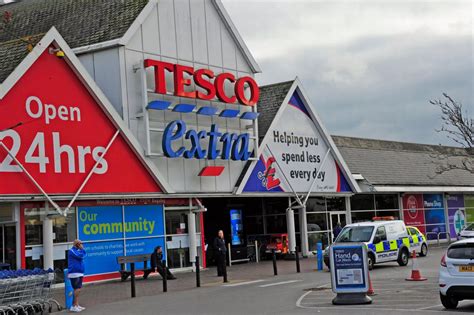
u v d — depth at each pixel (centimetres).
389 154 4581
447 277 1448
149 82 2648
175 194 2716
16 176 2147
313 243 3578
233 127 3048
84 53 2647
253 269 2877
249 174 3073
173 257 2798
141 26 2666
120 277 2545
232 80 2989
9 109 2144
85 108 2386
